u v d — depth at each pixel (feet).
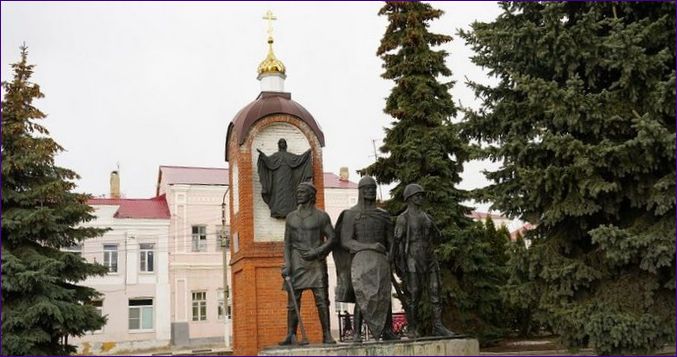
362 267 34.58
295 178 58.65
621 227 42.09
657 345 38.83
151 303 115.24
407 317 35.58
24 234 51.60
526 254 43.55
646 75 39.14
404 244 35.45
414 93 64.90
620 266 41.34
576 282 41.65
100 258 112.98
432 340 33.63
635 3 41.52
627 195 40.78
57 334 51.65
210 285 120.88
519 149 43.21
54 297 50.75
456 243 61.05
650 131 36.55
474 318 61.62
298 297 35.76
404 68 66.33
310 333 55.47
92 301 61.31
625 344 38.73
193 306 119.34
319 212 36.63
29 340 48.47
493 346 62.44
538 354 48.98
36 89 55.42
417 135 64.54
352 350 32.01
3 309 48.62
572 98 39.86
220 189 123.65
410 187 36.19
